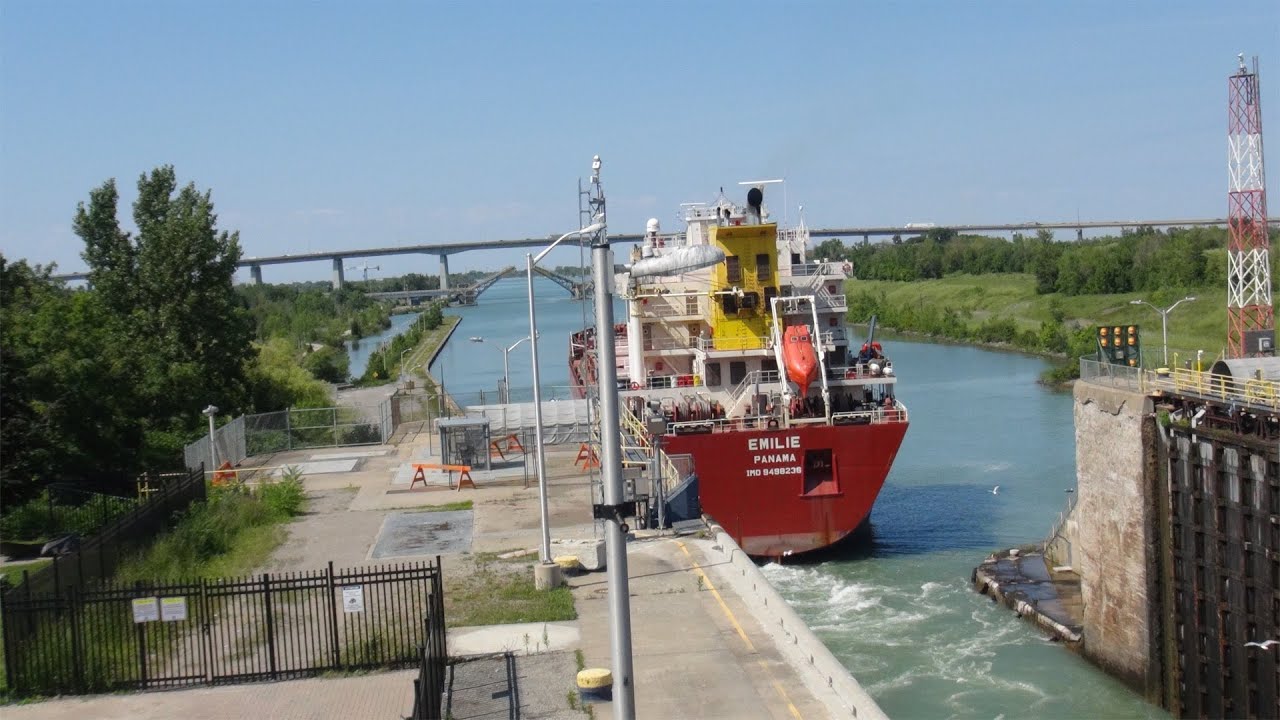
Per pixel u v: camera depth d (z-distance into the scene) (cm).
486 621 2778
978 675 3444
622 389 4944
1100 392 3716
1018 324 14775
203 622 2470
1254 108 7212
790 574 4469
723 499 4431
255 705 2277
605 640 2622
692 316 5078
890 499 5697
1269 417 3006
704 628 2664
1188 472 3281
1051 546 4453
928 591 4241
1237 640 3092
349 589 2539
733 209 5134
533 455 5556
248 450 6203
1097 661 3625
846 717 2120
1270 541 2934
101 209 7394
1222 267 13138
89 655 2506
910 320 16600
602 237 1484
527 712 2205
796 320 5016
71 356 4738
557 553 3388
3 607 2394
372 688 2359
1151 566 3403
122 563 3297
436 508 4394
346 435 6600
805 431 4381
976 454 6756
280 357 9494
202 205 7344
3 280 5491
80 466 4688
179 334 7100
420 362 15000
